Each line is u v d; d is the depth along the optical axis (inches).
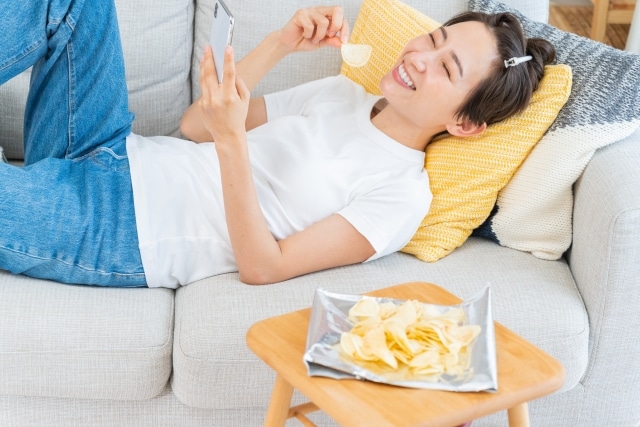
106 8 70.3
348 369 46.8
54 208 63.4
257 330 50.9
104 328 60.3
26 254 62.4
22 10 66.8
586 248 65.8
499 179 69.5
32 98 72.9
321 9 72.2
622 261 63.4
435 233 69.4
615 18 141.8
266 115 76.4
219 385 60.7
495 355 48.6
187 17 79.8
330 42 72.4
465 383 46.4
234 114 59.1
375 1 78.4
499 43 67.7
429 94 67.6
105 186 66.4
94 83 70.4
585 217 66.4
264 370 60.7
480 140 70.1
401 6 77.9
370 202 66.9
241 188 61.4
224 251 66.7
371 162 69.7
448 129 70.1
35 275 64.8
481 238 73.8
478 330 49.4
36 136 72.5
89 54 70.1
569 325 63.5
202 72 59.3
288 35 73.0
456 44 67.7
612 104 68.0
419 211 67.5
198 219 66.8
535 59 69.5
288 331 51.0
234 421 64.7
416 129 70.9
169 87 79.7
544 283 66.2
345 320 50.8
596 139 67.2
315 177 68.1
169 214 66.4
